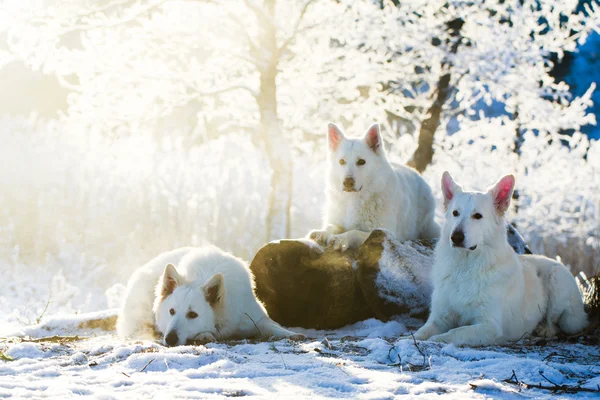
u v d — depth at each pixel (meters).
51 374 3.97
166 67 13.73
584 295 7.84
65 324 6.64
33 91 19.61
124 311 6.27
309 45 14.27
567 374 4.37
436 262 6.31
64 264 13.19
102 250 13.77
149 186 15.22
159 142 17.75
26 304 10.54
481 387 3.84
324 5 13.80
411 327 6.81
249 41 13.24
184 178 15.50
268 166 16.64
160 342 5.82
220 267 6.12
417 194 9.09
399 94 15.94
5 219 14.13
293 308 7.12
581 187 16.61
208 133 19.33
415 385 3.84
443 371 4.33
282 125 15.27
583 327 6.82
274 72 13.23
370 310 7.17
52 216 14.33
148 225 14.41
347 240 7.41
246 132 18.39
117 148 16.42
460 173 16.86
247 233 14.49
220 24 13.48
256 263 7.17
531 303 6.46
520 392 3.84
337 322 7.06
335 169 8.22
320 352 4.91
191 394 3.45
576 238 15.91
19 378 3.82
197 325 5.55
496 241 6.02
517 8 14.87
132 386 3.68
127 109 14.04
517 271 6.21
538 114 15.41
